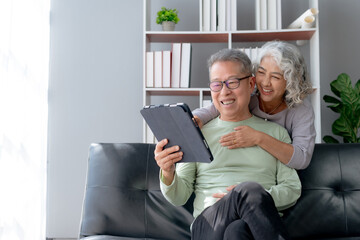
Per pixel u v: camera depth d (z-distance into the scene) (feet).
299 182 5.53
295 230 5.74
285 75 5.82
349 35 11.39
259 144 5.46
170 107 4.66
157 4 11.48
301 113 6.01
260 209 4.23
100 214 5.98
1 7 7.84
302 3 11.39
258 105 6.21
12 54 8.23
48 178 11.23
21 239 8.34
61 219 11.16
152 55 10.08
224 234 4.31
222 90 5.51
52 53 11.39
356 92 10.11
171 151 4.93
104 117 11.39
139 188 6.06
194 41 10.95
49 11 11.00
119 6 11.50
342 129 10.12
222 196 5.14
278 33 10.18
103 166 6.17
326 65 11.37
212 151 5.65
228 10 10.19
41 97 9.70
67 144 11.30
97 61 11.43
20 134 8.42
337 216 5.77
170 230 5.89
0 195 7.74
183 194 5.46
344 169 5.91
